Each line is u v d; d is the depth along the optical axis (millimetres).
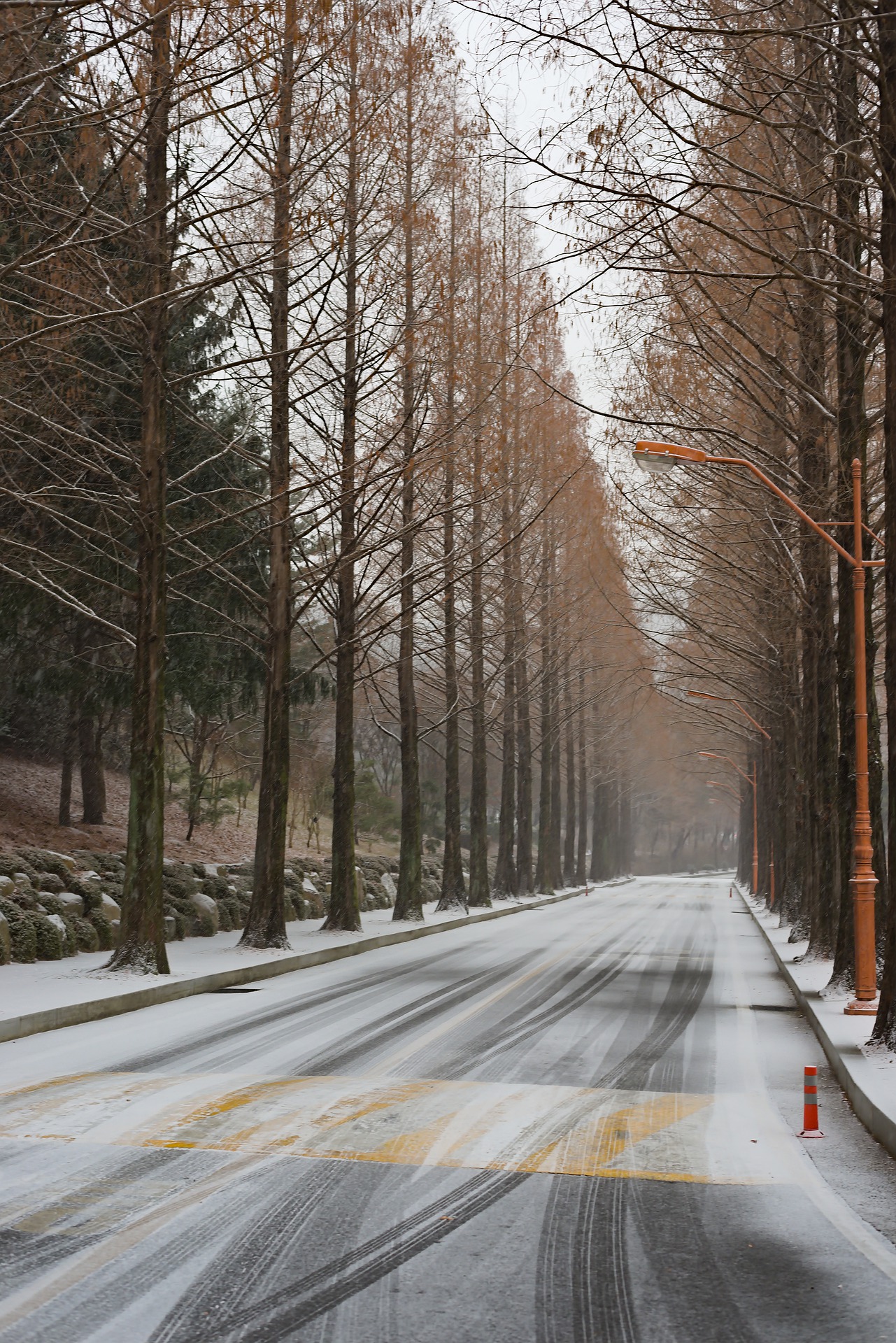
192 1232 6539
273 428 24172
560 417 41125
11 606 27219
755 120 11414
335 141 21266
